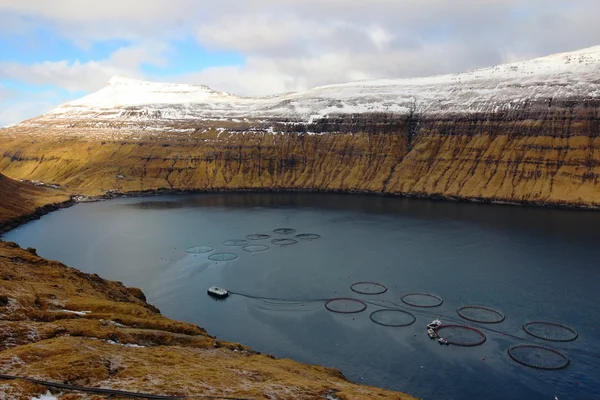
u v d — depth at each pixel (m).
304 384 71.56
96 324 83.12
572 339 120.38
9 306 83.06
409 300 148.75
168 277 174.25
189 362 73.38
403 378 105.50
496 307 141.00
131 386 57.91
